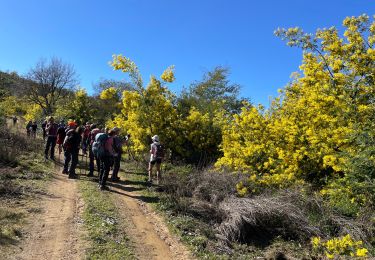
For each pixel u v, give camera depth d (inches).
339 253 227.6
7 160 435.8
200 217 332.8
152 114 581.6
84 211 310.5
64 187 385.7
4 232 244.1
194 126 603.5
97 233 267.7
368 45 384.8
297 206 329.4
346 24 395.5
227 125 558.3
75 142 446.9
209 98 1029.2
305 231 304.2
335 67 384.5
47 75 1599.4
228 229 297.3
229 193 377.1
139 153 597.9
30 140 625.3
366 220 296.0
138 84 589.6
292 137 389.1
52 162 526.9
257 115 445.4
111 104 1202.0
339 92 375.6
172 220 319.3
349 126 340.8
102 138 394.6
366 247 267.3
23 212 287.4
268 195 358.6
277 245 288.0
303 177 389.4
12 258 215.0
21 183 366.6
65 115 1024.9
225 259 259.4
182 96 865.5
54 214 295.0
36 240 244.1
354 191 316.2
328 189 344.8
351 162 311.3
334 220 307.6
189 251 267.1
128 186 427.5
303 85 424.2
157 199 372.8
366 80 371.6
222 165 455.5
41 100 1621.6
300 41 403.2
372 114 340.8
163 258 251.3
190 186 398.9
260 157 426.3
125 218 312.3
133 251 251.9
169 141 591.2
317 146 368.2
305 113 404.8
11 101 1337.4
